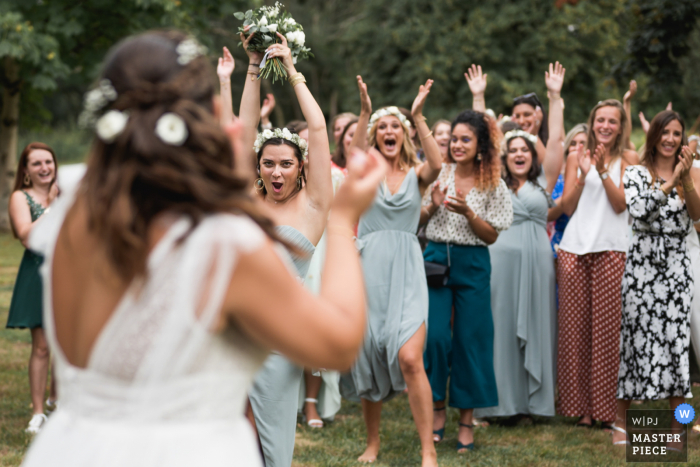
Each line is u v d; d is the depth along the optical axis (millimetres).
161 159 1372
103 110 1446
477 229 5273
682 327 5250
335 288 1481
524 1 27438
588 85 28469
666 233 5242
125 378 1382
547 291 6000
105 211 1367
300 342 1391
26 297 5574
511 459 4996
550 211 6398
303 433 5656
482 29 27859
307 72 42562
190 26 16984
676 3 10078
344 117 7277
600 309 5824
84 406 1414
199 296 1367
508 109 28250
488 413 5828
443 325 5344
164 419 1389
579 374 5914
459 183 5508
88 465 1372
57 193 5836
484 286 5391
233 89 38938
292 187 3889
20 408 6086
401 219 5039
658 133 5301
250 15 3902
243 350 1467
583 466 4840
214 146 1417
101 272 1401
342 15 44156
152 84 1442
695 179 5484
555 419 6242
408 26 29766
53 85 15000
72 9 15242
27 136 41156
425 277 5152
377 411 5027
